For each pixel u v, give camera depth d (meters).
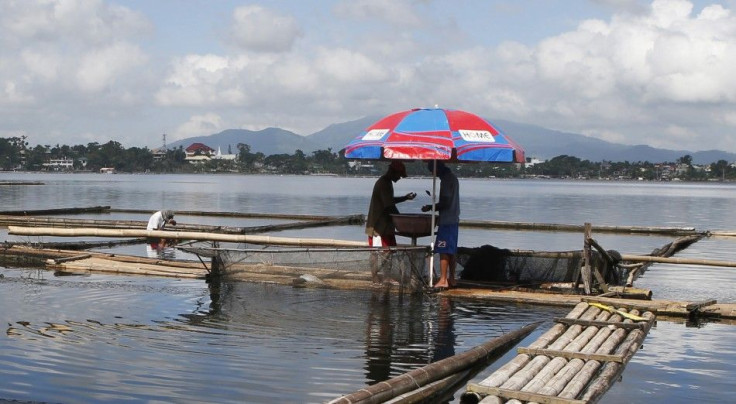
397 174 12.95
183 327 9.70
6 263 15.84
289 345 8.84
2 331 9.33
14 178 138.25
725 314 10.95
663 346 9.13
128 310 10.79
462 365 7.81
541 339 8.71
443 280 12.75
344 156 12.41
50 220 26.34
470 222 30.64
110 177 167.00
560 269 13.61
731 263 13.50
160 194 64.56
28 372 7.57
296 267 12.88
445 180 12.46
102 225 25.59
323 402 6.81
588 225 12.59
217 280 13.37
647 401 6.98
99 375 7.51
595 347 8.41
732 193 106.62
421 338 9.33
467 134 11.88
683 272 16.72
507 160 11.72
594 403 6.69
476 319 10.55
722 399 7.09
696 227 34.25
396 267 12.34
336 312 10.82
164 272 14.12
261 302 11.51
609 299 11.32
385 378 7.59
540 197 73.31
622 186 159.75
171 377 7.49
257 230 25.86
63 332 9.34
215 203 49.75
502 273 13.95
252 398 6.90
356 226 30.02
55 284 13.01
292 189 88.44
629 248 23.12
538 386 6.79
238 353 8.44
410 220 12.62
